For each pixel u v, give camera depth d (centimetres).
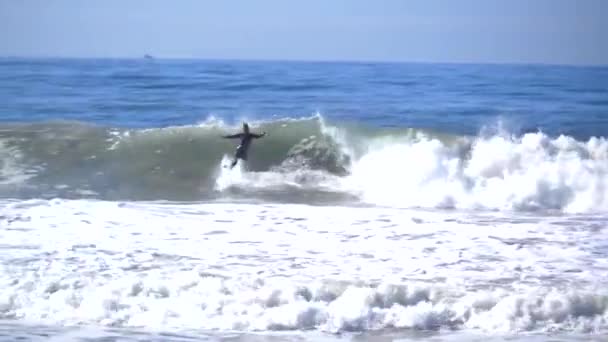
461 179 6494
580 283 3666
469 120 10262
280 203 5984
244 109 11575
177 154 7156
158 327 3098
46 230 4659
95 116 10762
